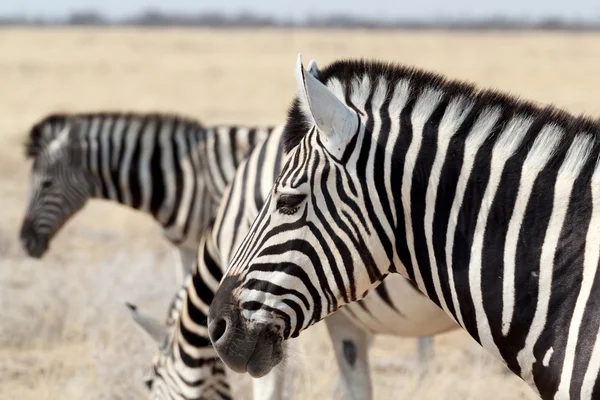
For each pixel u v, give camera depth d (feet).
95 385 40.01
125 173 50.70
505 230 19.31
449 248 19.75
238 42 434.71
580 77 247.70
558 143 19.39
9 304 53.67
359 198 19.85
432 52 355.36
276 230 19.97
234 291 20.29
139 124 50.85
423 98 20.27
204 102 200.34
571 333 18.34
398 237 20.12
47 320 50.60
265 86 243.60
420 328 29.35
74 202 52.24
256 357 19.99
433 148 19.90
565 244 18.75
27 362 45.85
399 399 38.96
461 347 48.11
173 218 50.01
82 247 73.36
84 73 274.57
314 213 19.80
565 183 19.08
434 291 20.26
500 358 19.76
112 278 56.13
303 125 20.57
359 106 20.53
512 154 19.60
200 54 363.15
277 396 29.14
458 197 19.67
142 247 73.51
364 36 509.76
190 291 29.53
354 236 19.81
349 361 31.45
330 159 19.80
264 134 48.29
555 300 18.70
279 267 19.85
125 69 291.79
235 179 30.14
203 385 29.19
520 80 234.79
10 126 153.89
